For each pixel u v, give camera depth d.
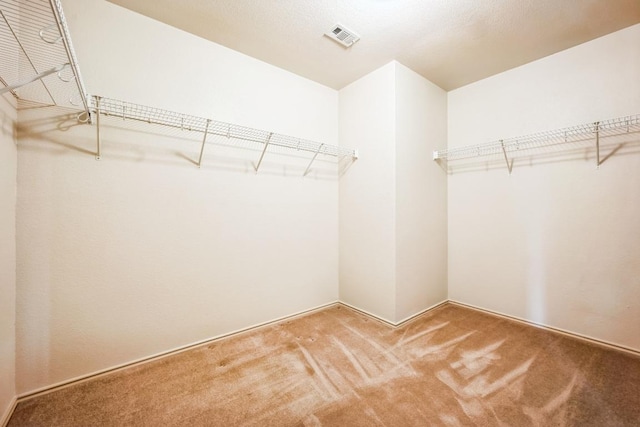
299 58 2.19
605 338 1.91
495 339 2.00
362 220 2.53
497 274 2.47
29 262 1.38
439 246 2.71
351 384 1.49
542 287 2.20
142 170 1.70
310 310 2.57
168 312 1.80
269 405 1.34
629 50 1.80
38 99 1.39
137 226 1.68
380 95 2.34
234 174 2.08
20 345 1.36
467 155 2.66
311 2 1.58
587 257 1.99
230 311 2.07
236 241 2.09
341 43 1.99
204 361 1.73
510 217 2.38
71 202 1.48
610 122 1.81
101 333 1.58
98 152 1.54
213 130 1.96
